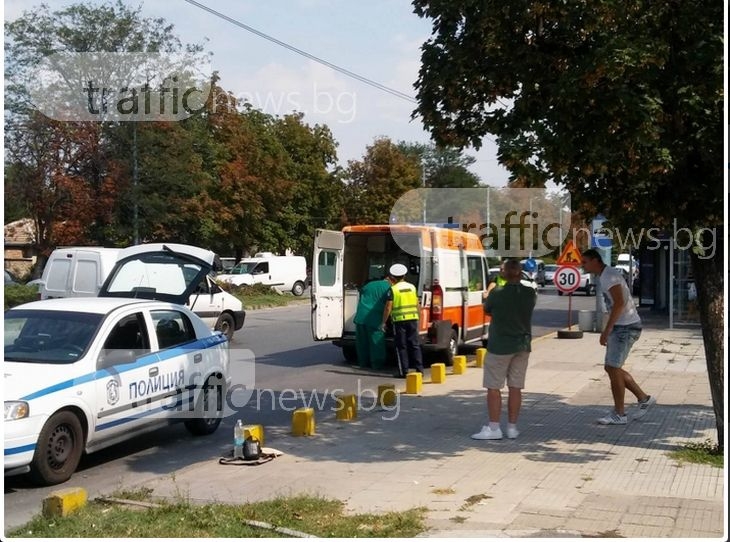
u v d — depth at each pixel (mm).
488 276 18781
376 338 15516
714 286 8445
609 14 7664
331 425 10391
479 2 8242
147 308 9508
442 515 6531
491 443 9203
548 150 7887
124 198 31578
